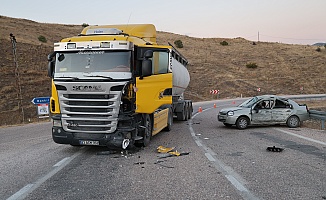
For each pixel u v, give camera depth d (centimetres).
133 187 585
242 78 5881
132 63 870
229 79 5684
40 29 7056
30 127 1733
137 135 939
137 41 941
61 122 863
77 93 842
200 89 5075
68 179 645
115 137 843
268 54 7819
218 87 5259
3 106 2530
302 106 1513
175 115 1792
